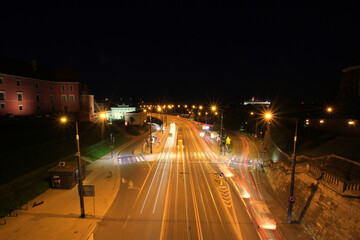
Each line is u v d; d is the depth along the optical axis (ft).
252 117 213.87
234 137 174.60
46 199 62.85
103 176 84.38
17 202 58.44
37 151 84.28
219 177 80.07
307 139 106.32
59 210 56.59
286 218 54.85
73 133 119.34
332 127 105.19
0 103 131.64
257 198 65.92
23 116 139.23
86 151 109.29
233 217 54.65
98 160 108.88
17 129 103.55
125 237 46.19
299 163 73.26
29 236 45.78
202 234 47.52
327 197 48.65
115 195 66.80
